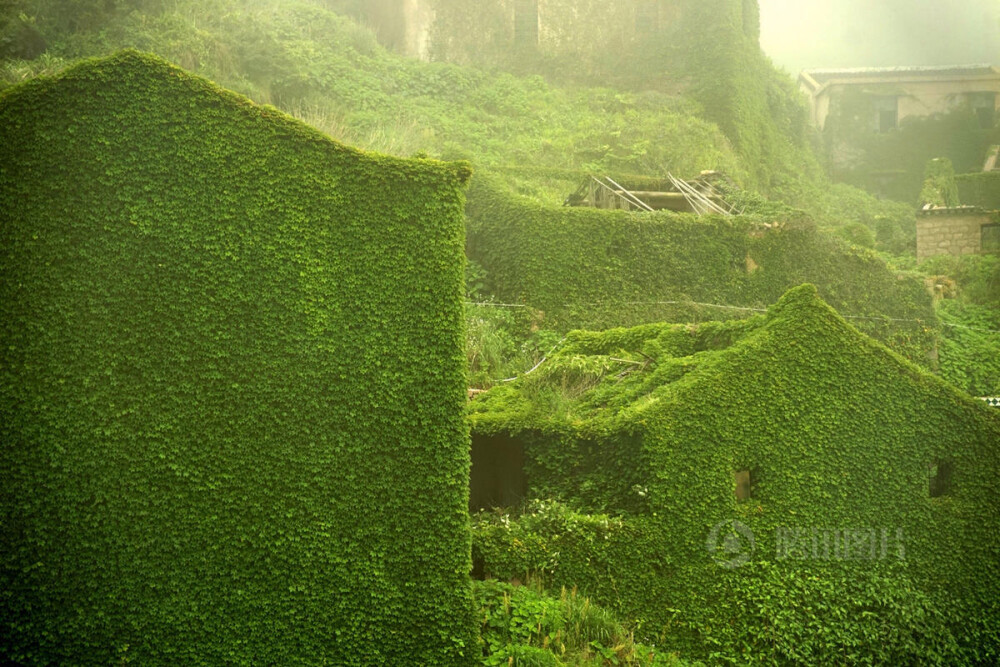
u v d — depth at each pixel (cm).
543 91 3766
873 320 2409
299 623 1074
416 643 1100
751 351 1440
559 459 1444
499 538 1312
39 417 1038
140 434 1062
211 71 2645
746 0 4247
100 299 1074
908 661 1380
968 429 1506
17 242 1060
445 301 1185
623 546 1327
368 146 2708
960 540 1457
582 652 1208
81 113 1102
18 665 998
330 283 1150
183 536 1059
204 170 1130
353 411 1130
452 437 1155
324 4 3950
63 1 2716
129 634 1029
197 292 1103
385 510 1122
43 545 1020
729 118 3694
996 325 2564
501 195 2323
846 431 1452
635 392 1495
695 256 2333
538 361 2041
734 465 1390
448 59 3997
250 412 1099
